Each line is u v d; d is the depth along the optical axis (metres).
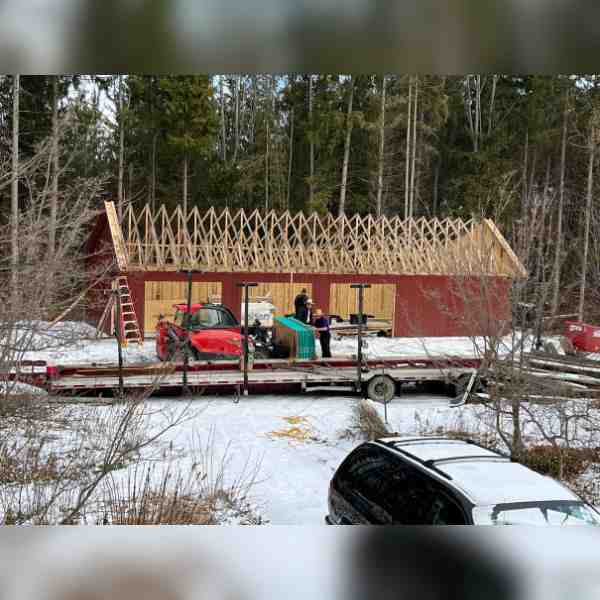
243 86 50.38
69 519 5.11
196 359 14.92
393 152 40.38
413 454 5.92
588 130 24.98
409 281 25.05
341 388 14.45
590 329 18.31
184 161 35.44
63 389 12.27
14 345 5.93
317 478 9.31
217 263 23.95
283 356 16.28
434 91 38.25
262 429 11.73
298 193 43.72
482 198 34.38
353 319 24.02
